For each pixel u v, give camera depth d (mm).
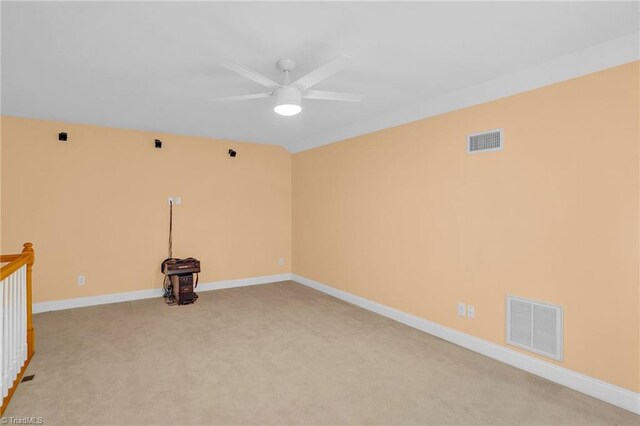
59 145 4566
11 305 2523
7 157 4285
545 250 2834
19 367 2729
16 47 2455
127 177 5012
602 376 2521
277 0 1901
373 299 4566
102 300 4844
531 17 2072
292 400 2490
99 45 2432
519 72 2879
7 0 1880
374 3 1930
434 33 2266
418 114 3857
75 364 3006
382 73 2938
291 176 6387
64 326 3936
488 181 3232
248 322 4117
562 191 2729
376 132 4496
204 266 5629
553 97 2775
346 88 3303
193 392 2582
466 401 2490
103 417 2271
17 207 4340
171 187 5340
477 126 3324
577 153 2643
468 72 2908
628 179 2395
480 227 3301
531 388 2670
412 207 4000
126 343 3471
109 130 4887
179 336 3668
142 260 5129
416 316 3957
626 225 2408
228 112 4129
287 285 6008
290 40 2355
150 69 2844
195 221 5539
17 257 2920
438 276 3703
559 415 2332
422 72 2914
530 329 2928
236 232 5898
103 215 4852
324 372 2904
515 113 3025
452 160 3551
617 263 2451
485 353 3248
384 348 3395
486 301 3258
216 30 2225
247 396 2537
